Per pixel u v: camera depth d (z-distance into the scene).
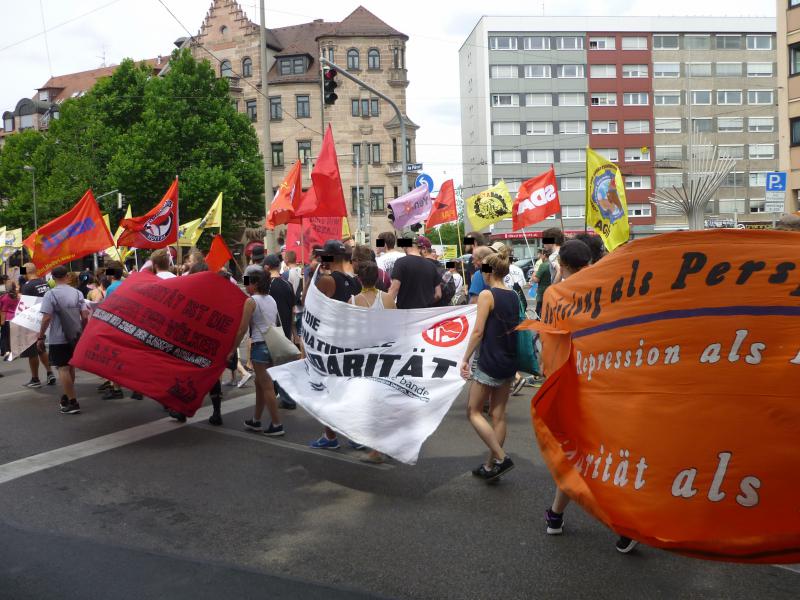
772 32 75.62
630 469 3.77
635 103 75.50
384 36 62.94
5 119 96.00
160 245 12.77
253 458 6.80
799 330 3.36
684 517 3.55
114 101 45.12
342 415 6.14
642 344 3.79
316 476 6.21
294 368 6.83
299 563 4.45
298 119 62.78
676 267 3.68
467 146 85.00
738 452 3.44
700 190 12.98
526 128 75.56
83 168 44.88
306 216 10.22
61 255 11.34
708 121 75.69
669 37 75.31
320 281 7.23
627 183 75.38
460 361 6.20
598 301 4.09
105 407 9.40
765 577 4.23
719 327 3.54
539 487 5.84
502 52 75.31
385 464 6.55
